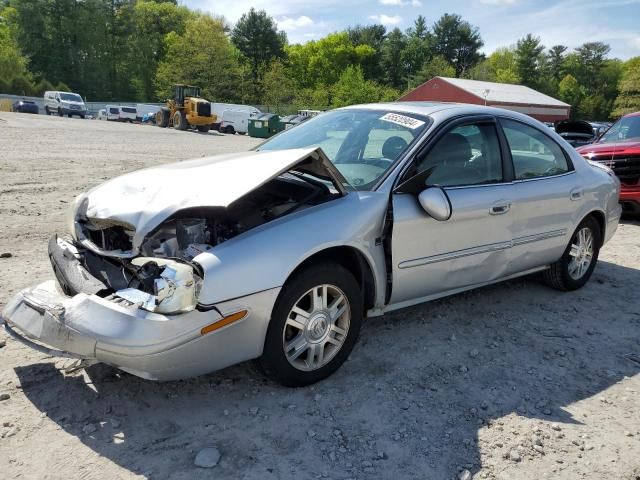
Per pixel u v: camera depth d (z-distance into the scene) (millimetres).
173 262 2795
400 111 4258
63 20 80125
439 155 3902
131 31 86375
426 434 2934
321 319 3270
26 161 12742
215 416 2988
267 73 75312
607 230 5461
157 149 18984
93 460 2596
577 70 112875
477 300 4902
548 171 4754
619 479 2672
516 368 3707
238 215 3221
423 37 105312
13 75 70750
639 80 81312
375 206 3475
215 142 26016
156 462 2607
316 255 3303
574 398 3385
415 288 3777
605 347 4117
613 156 8555
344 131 4285
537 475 2670
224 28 86688
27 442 2689
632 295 5277
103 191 3426
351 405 3156
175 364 2734
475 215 3963
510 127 4488
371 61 97062
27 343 2959
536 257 4656
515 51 103625
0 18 85688
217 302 2785
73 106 50500
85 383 3225
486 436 2947
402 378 3480
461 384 3455
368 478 2586
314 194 3436
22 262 5254
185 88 39312
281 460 2670
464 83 60469
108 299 2820
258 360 3150
